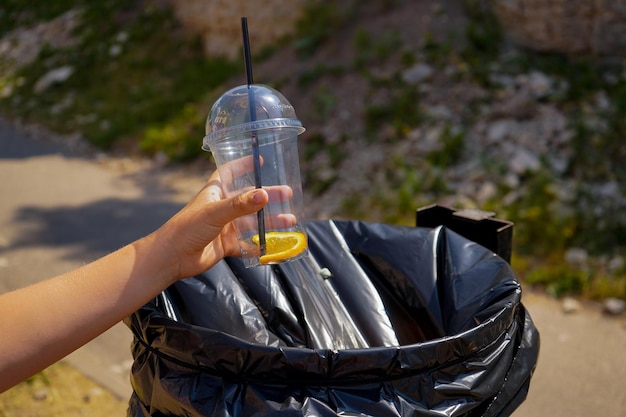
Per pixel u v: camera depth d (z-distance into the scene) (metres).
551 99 5.53
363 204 5.06
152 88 8.82
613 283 3.78
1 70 11.06
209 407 1.28
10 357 1.07
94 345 3.54
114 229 5.29
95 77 9.77
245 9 8.17
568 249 4.20
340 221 2.06
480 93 5.79
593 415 2.86
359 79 6.36
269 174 1.44
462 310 1.65
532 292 3.87
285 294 1.82
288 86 6.75
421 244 1.89
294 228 1.46
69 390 3.11
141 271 1.20
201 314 1.66
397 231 1.96
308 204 5.25
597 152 4.97
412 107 5.86
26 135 8.29
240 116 1.43
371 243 1.97
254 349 1.26
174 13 10.38
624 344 3.35
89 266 1.20
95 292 1.15
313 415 1.22
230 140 1.42
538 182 4.75
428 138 5.52
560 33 6.03
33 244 5.05
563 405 2.93
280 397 1.26
